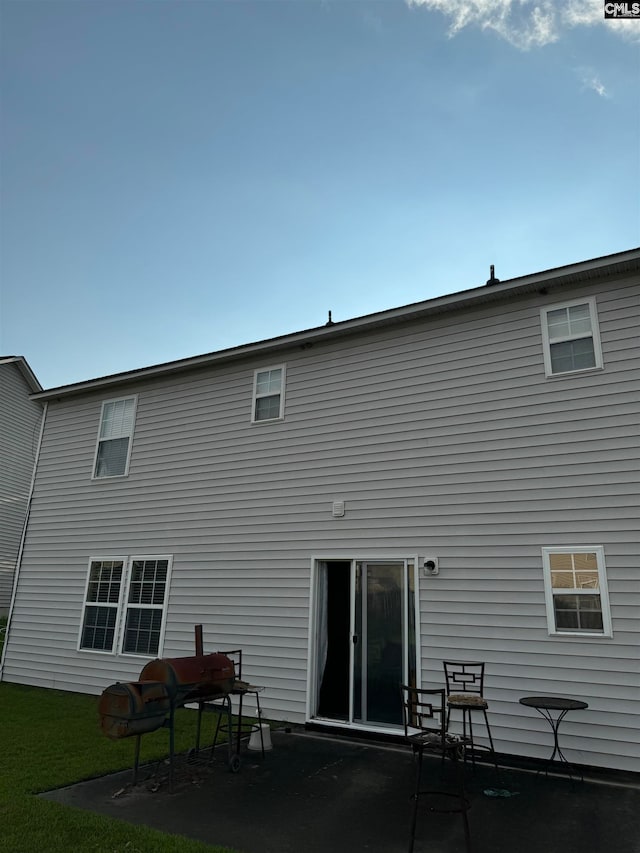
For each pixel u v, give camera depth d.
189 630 8.81
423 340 7.96
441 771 5.53
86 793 4.70
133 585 9.70
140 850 3.44
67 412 11.80
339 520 7.94
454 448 7.32
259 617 8.23
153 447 10.30
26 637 10.71
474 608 6.64
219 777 5.23
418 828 4.05
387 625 7.20
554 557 6.35
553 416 6.77
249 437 9.21
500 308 7.45
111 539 10.26
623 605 5.86
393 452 7.78
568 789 5.01
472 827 4.09
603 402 6.50
